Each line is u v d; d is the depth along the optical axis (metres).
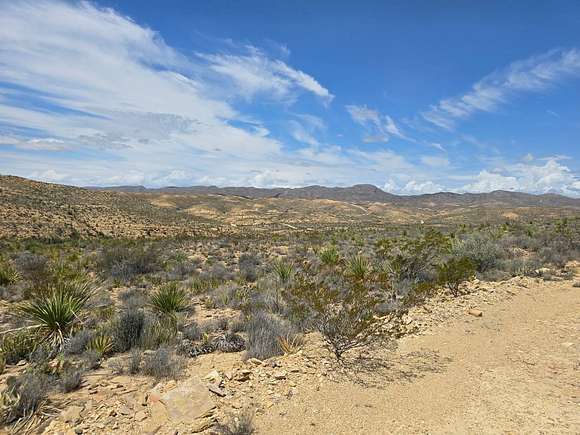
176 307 11.33
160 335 8.37
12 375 6.45
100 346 7.78
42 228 51.72
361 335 7.70
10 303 12.73
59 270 15.88
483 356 7.19
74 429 4.71
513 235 29.30
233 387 5.82
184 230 72.00
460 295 12.27
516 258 19.36
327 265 12.64
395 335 7.40
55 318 8.79
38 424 4.91
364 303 7.55
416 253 14.94
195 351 7.71
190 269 20.56
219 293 13.72
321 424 4.85
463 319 9.62
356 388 5.86
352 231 66.12
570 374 6.26
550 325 9.02
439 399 5.53
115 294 14.86
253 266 20.61
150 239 50.94
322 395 5.61
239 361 7.10
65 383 5.91
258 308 10.82
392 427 4.80
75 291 10.91
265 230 98.19
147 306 11.98
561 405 5.27
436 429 4.75
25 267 18.42
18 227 49.03
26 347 7.80
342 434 4.65
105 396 5.67
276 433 4.65
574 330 8.51
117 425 4.80
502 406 5.29
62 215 61.81
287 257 26.27
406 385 5.97
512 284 13.57
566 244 22.81
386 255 16.92
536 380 6.09
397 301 10.94
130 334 8.28
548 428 4.71
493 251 17.11
